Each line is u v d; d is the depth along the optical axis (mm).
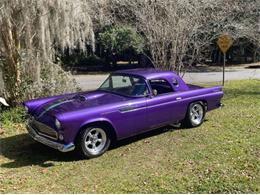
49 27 8883
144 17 11914
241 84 15344
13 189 4539
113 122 5914
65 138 5449
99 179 4828
